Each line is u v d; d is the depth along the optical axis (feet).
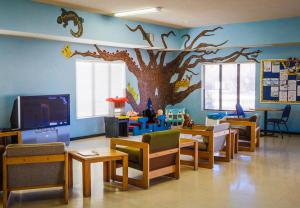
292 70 30.86
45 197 14.64
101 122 30.91
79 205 13.66
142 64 34.37
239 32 30.30
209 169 19.17
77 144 26.55
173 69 37.91
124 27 28.30
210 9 24.73
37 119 23.99
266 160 21.20
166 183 16.61
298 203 13.85
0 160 14.39
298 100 30.89
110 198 14.51
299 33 27.43
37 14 22.21
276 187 15.92
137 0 21.91
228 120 25.25
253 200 14.21
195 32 32.83
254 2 22.53
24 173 13.37
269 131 32.42
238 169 19.13
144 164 15.69
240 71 34.27
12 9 20.92
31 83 25.05
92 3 22.74
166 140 16.35
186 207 13.46
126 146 16.62
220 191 15.37
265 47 32.09
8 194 14.24
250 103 33.88
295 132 31.22
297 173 18.25
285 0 21.94
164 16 27.37
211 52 35.24
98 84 30.94
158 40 31.63
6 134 16.84
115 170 17.01
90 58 29.30
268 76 32.19
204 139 19.66
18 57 24.17
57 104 25.25
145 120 31.45
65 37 24.36
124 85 32.71
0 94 23.31
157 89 36.40
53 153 13.53
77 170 18.89
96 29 26.04
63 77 27.32
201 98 36.37
